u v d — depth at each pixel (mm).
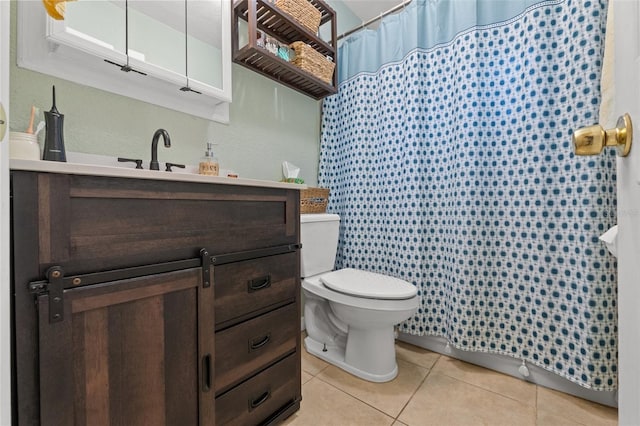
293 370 1064
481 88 1358
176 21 1199
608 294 1068
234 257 856
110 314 612
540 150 1221
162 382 691
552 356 1199
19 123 872
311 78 1608
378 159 1749
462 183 1390
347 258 1872
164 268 697
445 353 1534
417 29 1556
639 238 305
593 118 1075
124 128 1081
